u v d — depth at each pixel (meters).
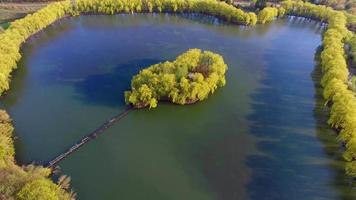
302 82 181.00
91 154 129.38
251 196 116.38
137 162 127.06
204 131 143.62
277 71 190.00
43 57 190.12
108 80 171.62
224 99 163.00
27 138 135.12
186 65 159.75
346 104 141.12
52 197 98.56
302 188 120.06
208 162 128.50
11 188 98.25
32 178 104.12
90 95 160.75
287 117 153.88
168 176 121.94
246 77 181.88
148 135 140.12
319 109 159.75
